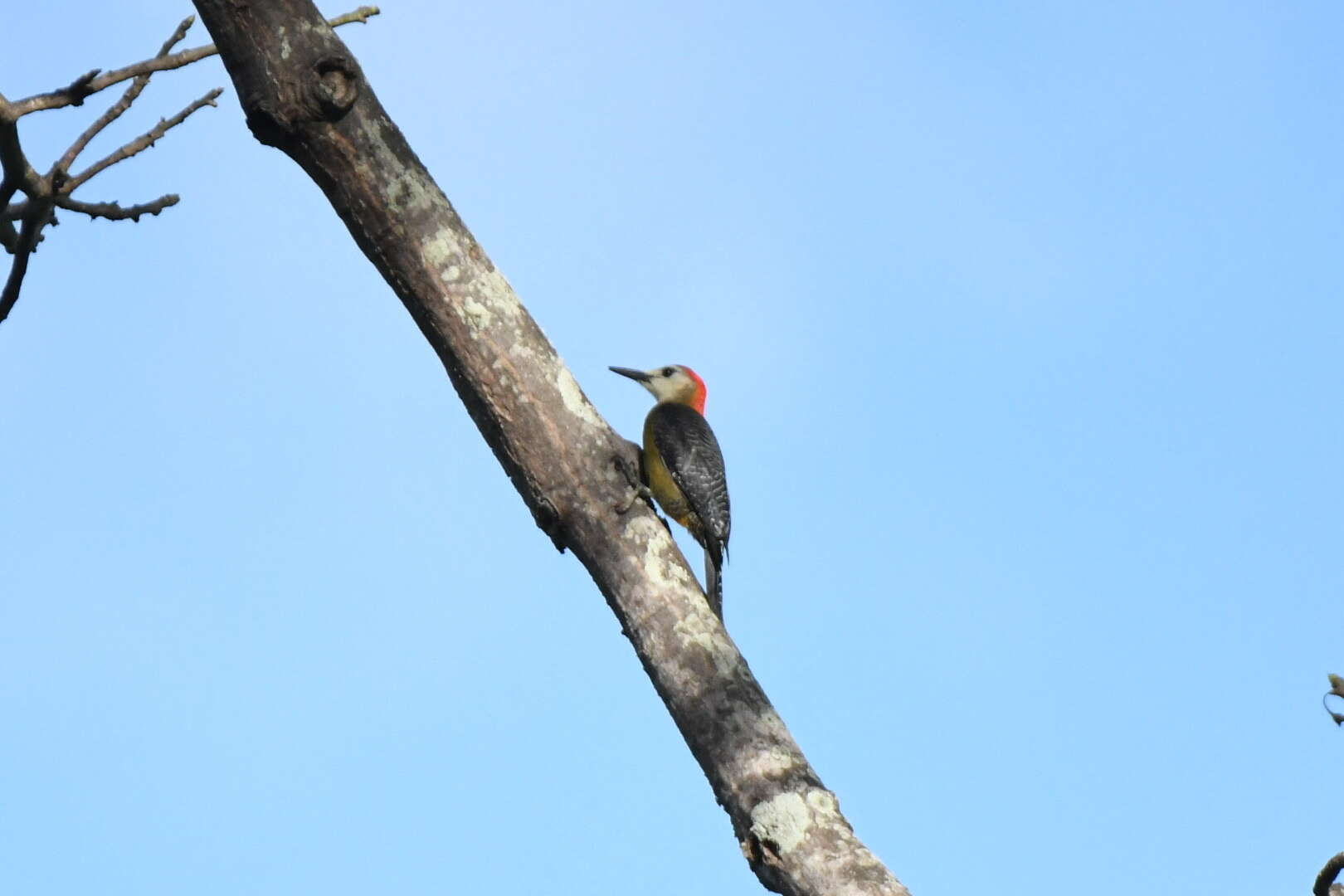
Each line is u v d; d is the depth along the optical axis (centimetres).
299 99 1056
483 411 1098
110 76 1048
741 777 965
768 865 927
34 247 1083
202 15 1069
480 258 1104
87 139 1074
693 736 1005
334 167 1075
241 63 1070
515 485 1118
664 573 1061
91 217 1129
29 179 1045
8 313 1107
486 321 1090
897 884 898
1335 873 870
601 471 1087
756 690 1012
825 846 916
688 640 1032
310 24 1068
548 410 1091
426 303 1091
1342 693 897
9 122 998
